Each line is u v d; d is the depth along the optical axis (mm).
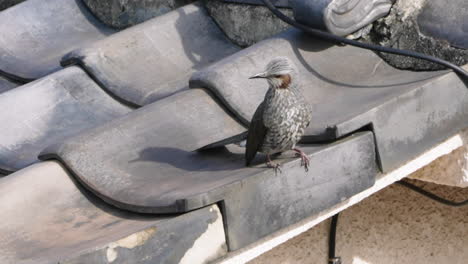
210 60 7547
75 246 4754
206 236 4828
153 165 5617
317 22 6520
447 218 7555
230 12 7727
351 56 6664
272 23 7391
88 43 8609
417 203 7398
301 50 6613
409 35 6598
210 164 5609
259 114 5398
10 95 7188
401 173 5910
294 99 5367
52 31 8828
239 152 5789
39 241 5051
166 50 7574
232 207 4879
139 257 4617
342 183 5422
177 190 5098
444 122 5969
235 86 6211
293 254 6656
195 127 6008
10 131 6871
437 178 6402
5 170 6559
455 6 6488
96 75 7301
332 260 6852
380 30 6754
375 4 6617
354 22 6578
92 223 5199
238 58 6410
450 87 5992
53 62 8258
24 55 8531
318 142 5582
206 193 4773
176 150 5773
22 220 5258
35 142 6773
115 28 8867
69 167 5590
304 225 5484
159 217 4965
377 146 5582
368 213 7207
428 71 6371
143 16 8594
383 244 7312
